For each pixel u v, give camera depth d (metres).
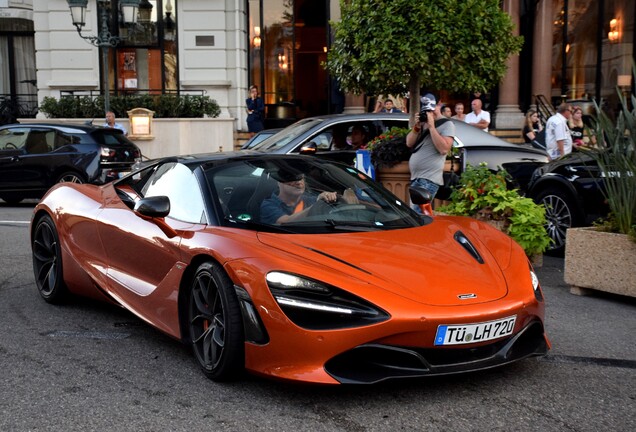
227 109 21.33
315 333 3.59
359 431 3.43
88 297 5.87
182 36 21.19
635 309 5.92
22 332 5.16
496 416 3.62
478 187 7.30
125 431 3.46
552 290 6.61
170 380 4.14
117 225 5.09
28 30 24.88
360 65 8.44
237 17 21.17
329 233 4.30
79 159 13.37
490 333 3.76
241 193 4.57
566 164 8.31
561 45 20.38
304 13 21.78
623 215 6.15
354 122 10.13
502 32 8.23
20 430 3.48
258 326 3.76
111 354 4.64
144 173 5.43
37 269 6.08
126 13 16.42
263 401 3.81
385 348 3.62
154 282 4.71
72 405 3.79
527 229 7.12
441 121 7.61
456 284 3.88
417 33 8.06
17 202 14.70
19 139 13.62
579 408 3.74
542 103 19.36
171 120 19.44
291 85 22.00
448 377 4.16
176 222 4.59
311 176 4.89
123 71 21.30
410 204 8.53
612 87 20.30
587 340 5.00
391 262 3.96
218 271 4.01
